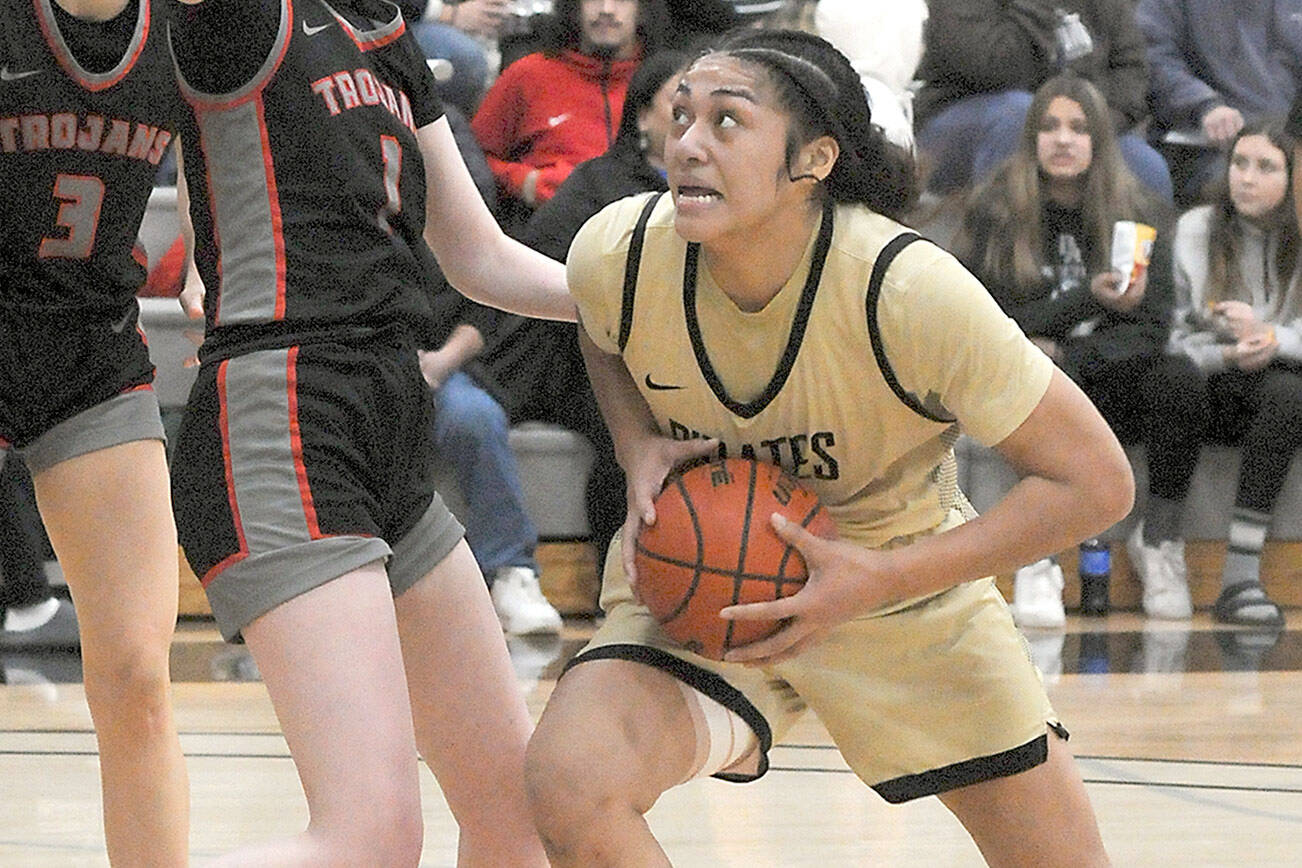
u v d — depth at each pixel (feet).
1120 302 60.59
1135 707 45.83
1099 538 64.64
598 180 56.49
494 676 23.56
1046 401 20.53
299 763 20.59
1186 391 61.77
